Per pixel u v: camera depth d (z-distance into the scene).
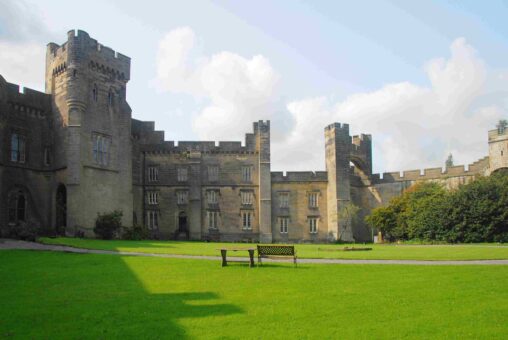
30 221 48.84
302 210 72.12
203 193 69.88
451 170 69.62
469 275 20.94
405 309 14.57
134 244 40.25
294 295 16.69
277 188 72.25
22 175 50.78
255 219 70.25
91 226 51.59
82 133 51.50
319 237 71.75
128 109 58.28
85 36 52.81
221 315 13.84
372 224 69.12
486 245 47.50
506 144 62.16
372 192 76.31
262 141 71.06
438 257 29.64
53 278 20.53
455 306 14.95
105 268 23.67
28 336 11.84
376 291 17.38
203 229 69.12
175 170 69.69
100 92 54.47
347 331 12.27
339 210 70.19
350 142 74.06
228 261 25.97
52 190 52.88
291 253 24.19
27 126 51.91
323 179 73.00
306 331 12.28
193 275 21.34
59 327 12.60
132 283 19.25
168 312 14.20
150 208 68.69
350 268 23.53
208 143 70.69
